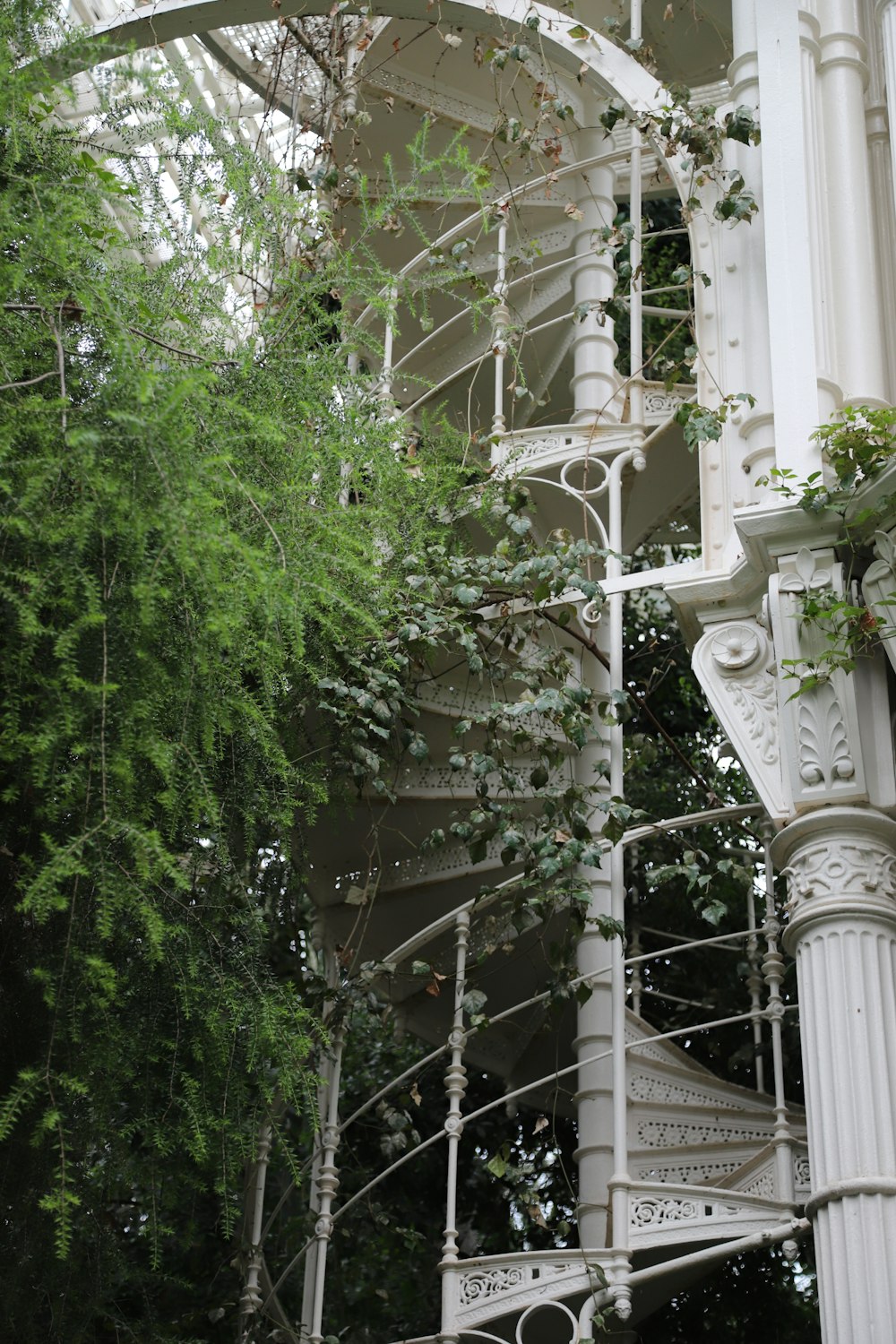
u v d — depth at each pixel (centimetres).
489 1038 705
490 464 628
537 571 529
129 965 399
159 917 358
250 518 396
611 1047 555
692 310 571
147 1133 405
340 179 629
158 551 336
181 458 335
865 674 453
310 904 682
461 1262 507
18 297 378
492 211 584
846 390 509
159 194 459
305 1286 529
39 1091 361
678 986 729
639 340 616
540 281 746
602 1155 567
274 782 442
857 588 461
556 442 639
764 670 482
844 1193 396
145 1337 432
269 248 477
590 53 634
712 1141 575
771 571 473
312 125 742
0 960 387
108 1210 446
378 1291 636
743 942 723
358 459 459
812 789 443
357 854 620
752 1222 490
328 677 486
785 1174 505
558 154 639
